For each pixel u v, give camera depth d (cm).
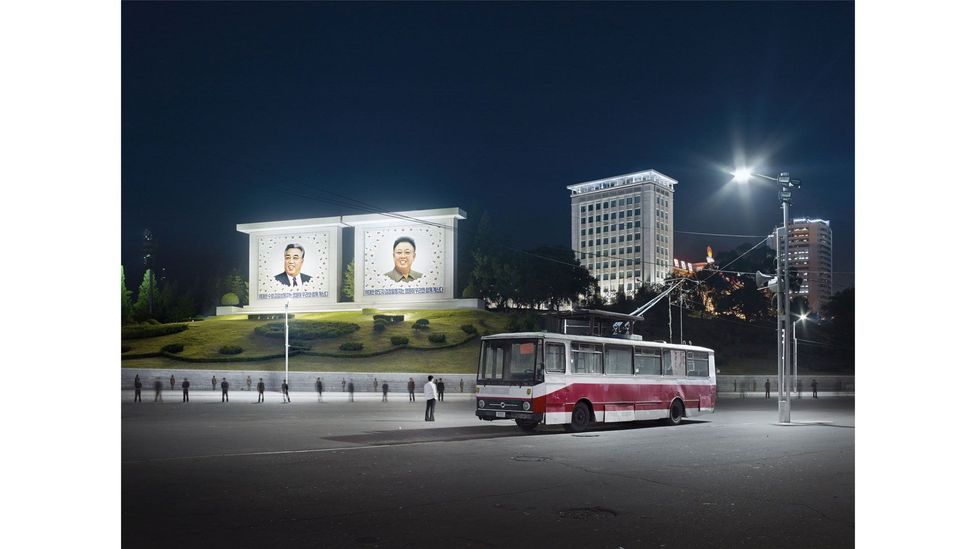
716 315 10725
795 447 1764
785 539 810
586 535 824
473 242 9769
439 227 7788
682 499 1045
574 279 10275
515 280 9050
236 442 1869
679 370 2705
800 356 8944
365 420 2750
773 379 6888
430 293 7762
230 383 5516
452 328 7069
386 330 7044
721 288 10675
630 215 17288
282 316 7925
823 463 1453
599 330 2688
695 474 1294
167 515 929
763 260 10625
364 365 6119
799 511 961
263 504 1002
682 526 870
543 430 2295
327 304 7956
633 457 1549
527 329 6981
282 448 1723
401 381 5512
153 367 6006
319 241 8056
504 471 1327
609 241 17638
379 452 1641
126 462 1452
